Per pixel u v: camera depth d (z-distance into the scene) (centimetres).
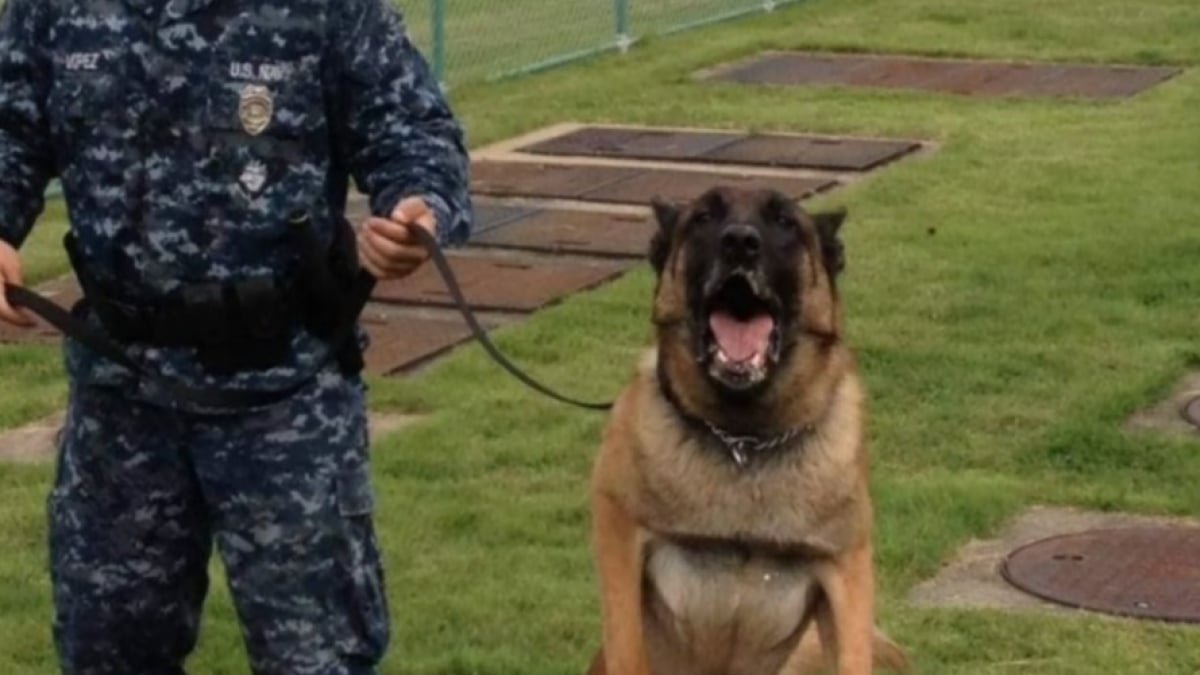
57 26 448
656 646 563
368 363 891
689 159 1338
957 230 1118
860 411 546
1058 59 1698
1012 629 634
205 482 453
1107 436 791
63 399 848
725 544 537
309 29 446
